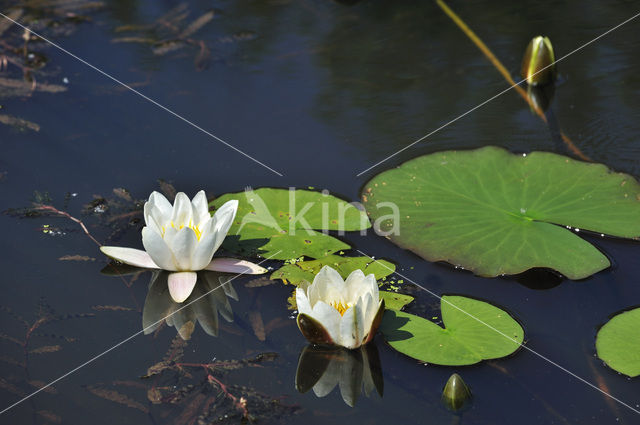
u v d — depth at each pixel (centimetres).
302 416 168
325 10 450
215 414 169
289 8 452
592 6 437
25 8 435
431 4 456
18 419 166
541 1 453
